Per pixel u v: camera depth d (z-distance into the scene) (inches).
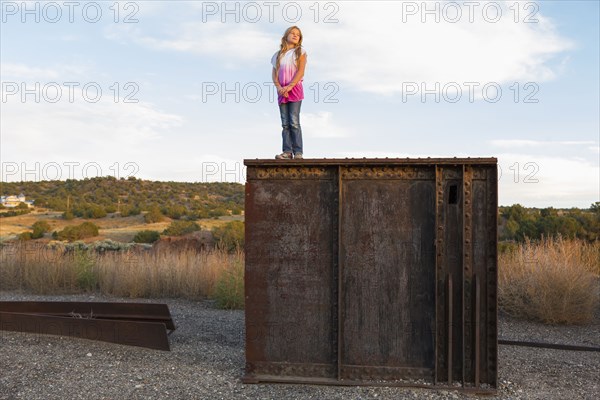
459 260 233.9
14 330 318.3
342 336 239.0
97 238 1838.1
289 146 271.3
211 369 262.2
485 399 222.7
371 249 239.0
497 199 231.6
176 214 2672.2
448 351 230.8
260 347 243.1
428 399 218.7
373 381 235.3
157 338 296.0
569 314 395.2
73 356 276.1
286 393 226.4
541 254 448.8
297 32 273.6
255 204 245.8
